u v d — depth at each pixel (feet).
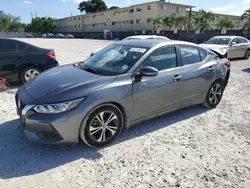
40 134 9.34
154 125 12.88
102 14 204.03
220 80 15.67
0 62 19.40
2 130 11.67
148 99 11.38
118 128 10.61
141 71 10.63
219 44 40.27
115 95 9.96
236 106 16.60
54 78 10.77
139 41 13.51
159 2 151.02
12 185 7.78
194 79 13.52
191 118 14.08
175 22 142.00
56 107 8.93
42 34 250.37
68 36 195.11
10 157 9.39
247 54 44.39
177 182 8.21
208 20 131.75
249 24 113.19
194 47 14.19
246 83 24.00
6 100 16.52
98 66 11.96
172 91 12.44
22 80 20.54
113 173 8.61
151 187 7.91
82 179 8.22
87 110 9.34
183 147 10.62
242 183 8.27
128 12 174.40
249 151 10.47
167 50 12.48
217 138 11.62
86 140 9.77
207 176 8.60
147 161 9.42
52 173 8.49
